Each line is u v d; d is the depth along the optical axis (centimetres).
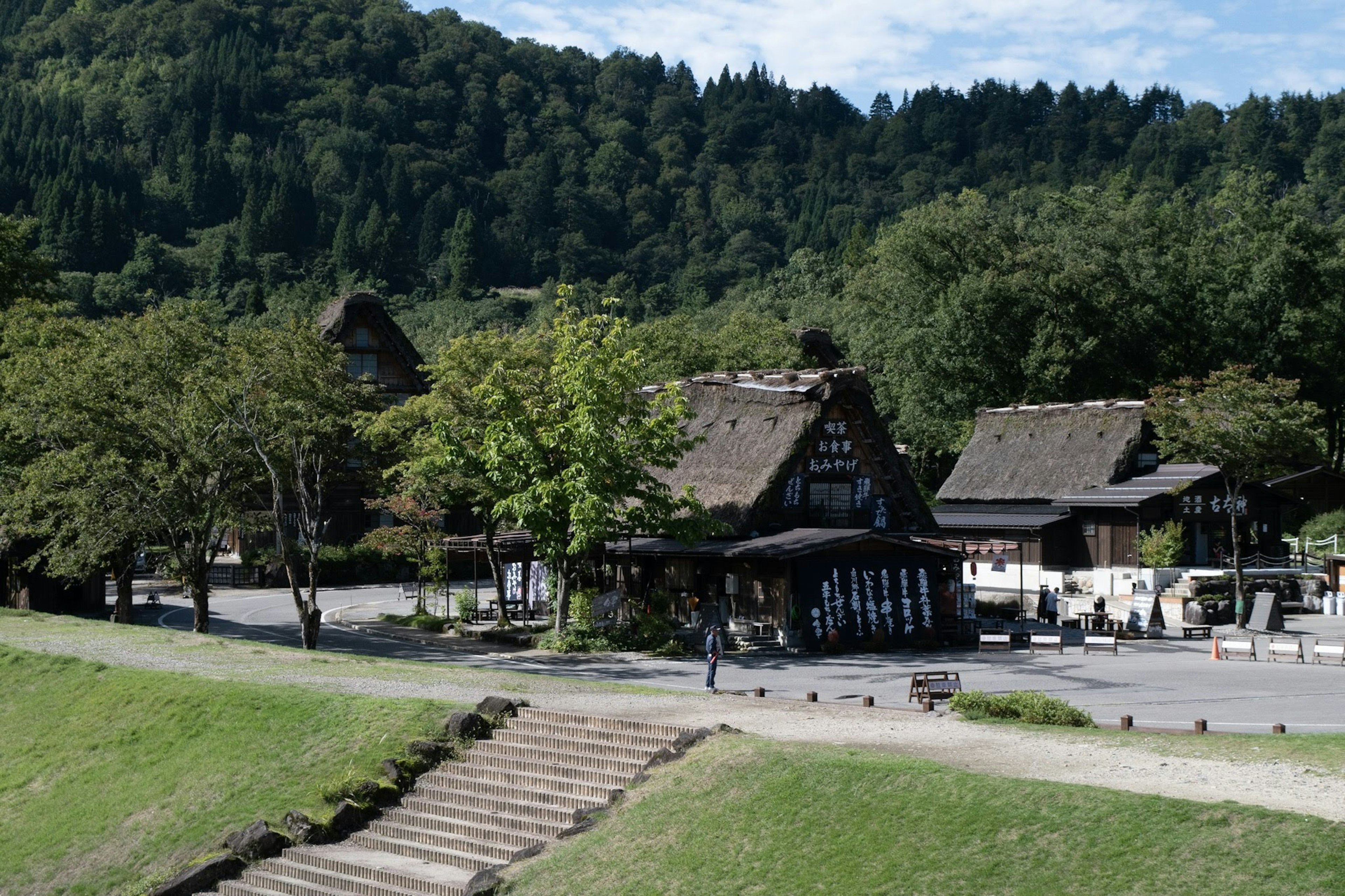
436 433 4403
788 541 4478
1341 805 1670
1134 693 3144
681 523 4325
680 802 2053
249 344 4531
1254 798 1719
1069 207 9281
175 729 2945
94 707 3200
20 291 6706
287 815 2417
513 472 4303
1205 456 4778
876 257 9550
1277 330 7900
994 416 7250
